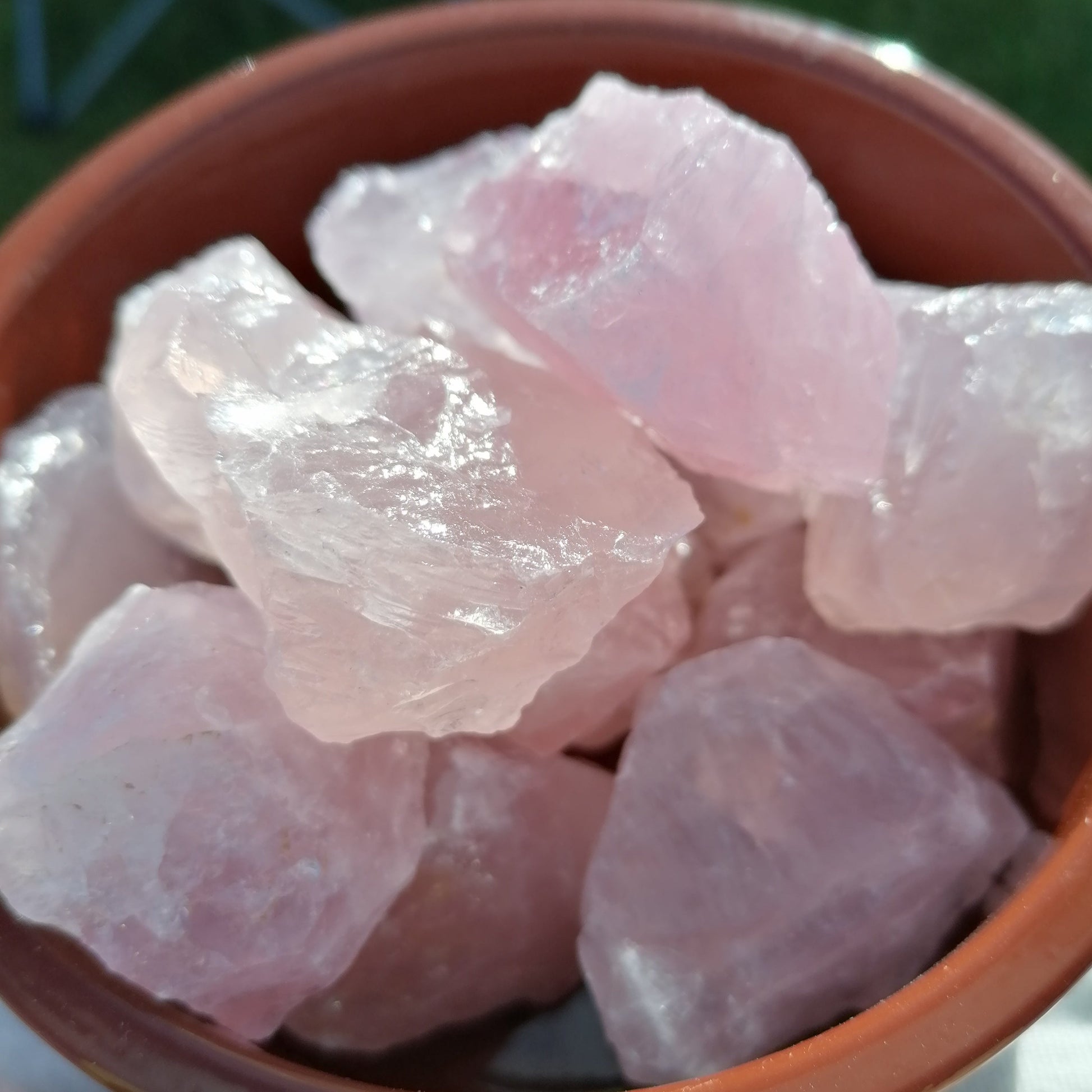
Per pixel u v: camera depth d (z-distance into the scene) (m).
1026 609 0.20
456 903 0.19
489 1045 0.20
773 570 0.21
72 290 0.22
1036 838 0.19
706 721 0.19
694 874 0.19
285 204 0.23
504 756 0.20
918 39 0.39
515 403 0.19
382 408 0.19
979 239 0.22
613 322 0.19
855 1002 0.19
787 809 0.19
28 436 0.22
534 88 0.23
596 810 0.20
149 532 0.22
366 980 0.19
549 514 0.18
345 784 0.19
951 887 0.19
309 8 0.40
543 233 0.19
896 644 0.21
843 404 0.19
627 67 0.23
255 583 0.18
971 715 0.20
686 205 0.19
